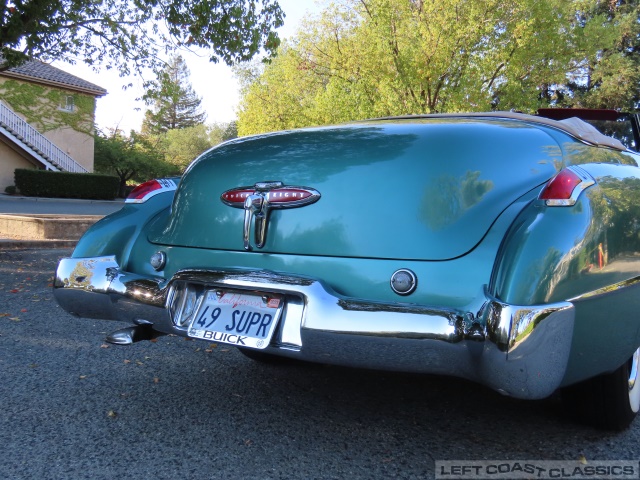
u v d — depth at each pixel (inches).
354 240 92.8
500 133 97.8
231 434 106.7
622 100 1491.1
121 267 115.3
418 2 729.0
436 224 89.0
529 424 112.3
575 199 85.4
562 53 761.0
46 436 104.2
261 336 94.9
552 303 79.5
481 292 82.4
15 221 438.3
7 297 226.7
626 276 93.5
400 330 83.0
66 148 1284.4
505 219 87.4
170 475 90.9
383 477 91.0
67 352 156.2
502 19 717.9
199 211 110.2
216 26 419.2
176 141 3206.2
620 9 1606.8
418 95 740.7
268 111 1107.3
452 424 112.4
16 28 364.2
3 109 1110.4
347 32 819.4
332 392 130.6
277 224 99.9
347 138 102.8
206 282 100.4
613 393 102.2
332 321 87.4
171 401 123.0
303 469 93.5
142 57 459.2
